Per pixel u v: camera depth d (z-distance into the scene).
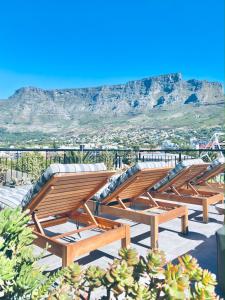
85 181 3.07
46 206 3.11
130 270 1.31
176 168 4.72
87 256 3.18
